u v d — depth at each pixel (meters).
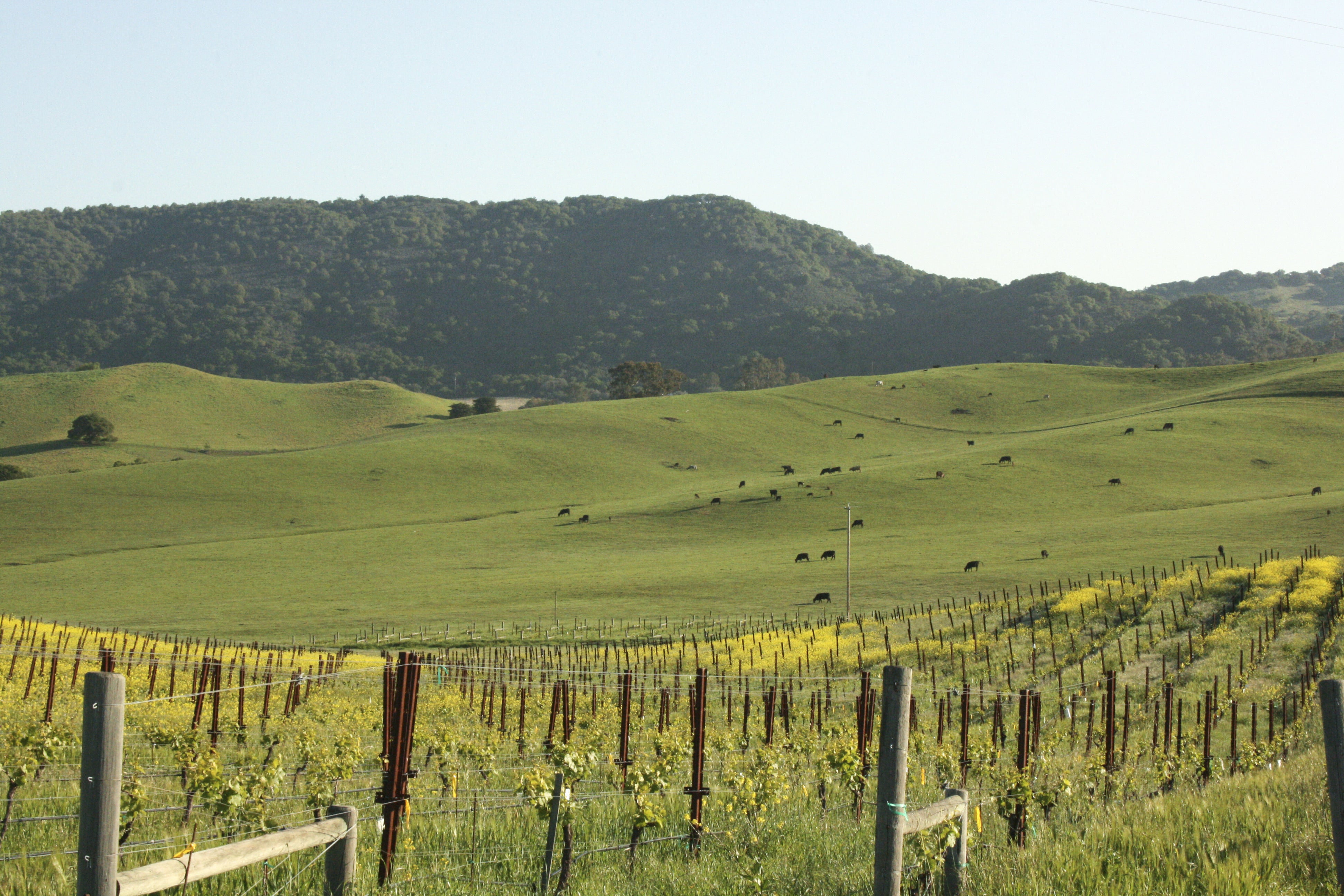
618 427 172.88
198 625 68.56
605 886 7.81
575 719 22.62
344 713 22.27
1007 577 71.56
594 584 82.44
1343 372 174.38
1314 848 7.84
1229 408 159.00
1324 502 94.50
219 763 11.44
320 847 7.59
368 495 132.75
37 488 130.75
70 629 47.69
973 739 17.55
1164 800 10.42
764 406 191.25
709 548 102.12
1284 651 37.06
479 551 104.12
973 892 7.30
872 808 12.33
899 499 117.06
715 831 9.84
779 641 51.38
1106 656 40.06
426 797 11.06
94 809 4.93
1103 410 183.62
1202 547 76.88
